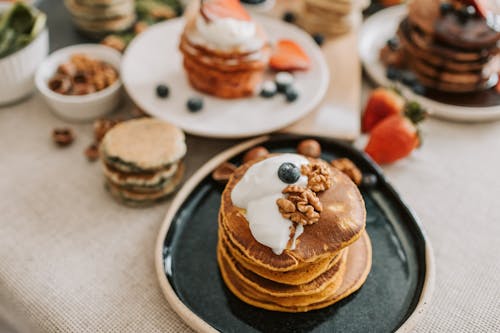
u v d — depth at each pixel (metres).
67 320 0.40
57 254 0.44
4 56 0.52
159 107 0.53
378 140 0.50
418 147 0.52
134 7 0.66
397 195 0.46
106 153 0.45
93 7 0.61
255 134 0.50
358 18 0.67
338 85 0.57
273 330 0.38
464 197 0.49
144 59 0.58
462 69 0.56
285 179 0.37
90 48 0.57
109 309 0.40
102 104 0.53
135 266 0.43
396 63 0.60
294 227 0.36
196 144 0.53
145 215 0.47
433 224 0.47
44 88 0.53
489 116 0.55
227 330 0.38
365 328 0.39
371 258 0.42
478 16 0.55
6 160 0.51
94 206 0.47
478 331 0.40
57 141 0.52
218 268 0.42
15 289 0.41
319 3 0.63
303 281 0.37
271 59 0.57
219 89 0.54
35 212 0.47
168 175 0.45
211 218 0.45
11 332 0.42
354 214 0.37
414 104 0.51
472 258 0.45
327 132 0.52
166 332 0.39
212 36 0.51
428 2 0.57
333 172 0.40
